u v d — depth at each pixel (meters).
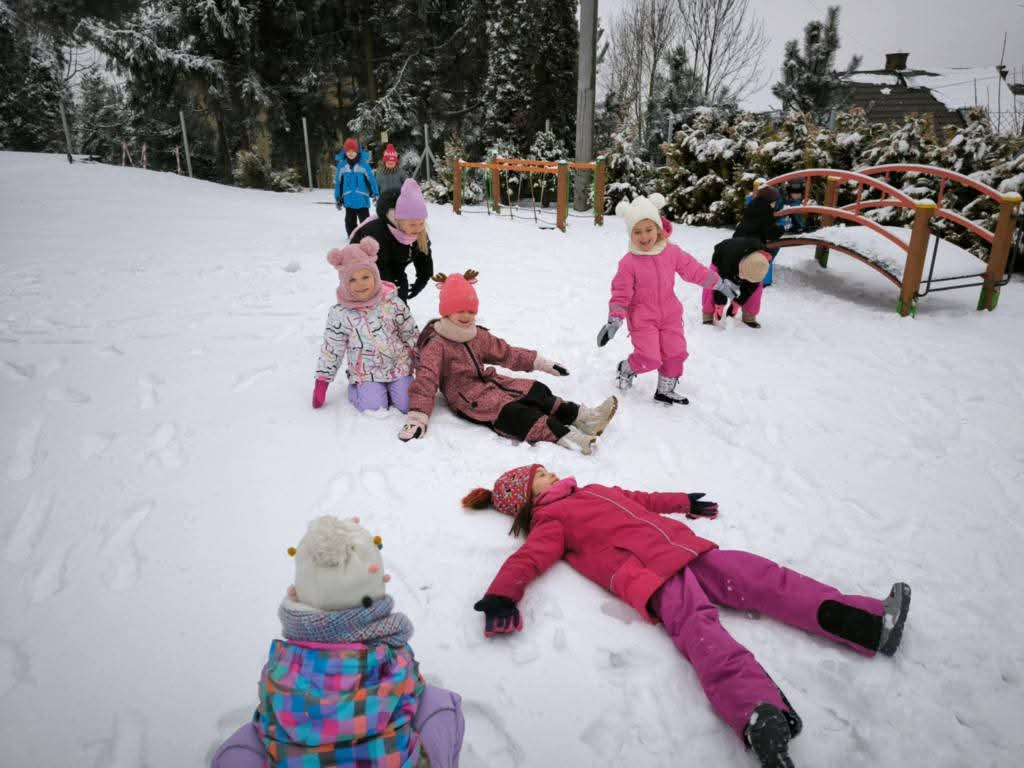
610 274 8.27
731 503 3.51
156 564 2.93
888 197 9.44
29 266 7.27
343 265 4.13
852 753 2.16
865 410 4.67
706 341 6.04
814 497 3.61
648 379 5.16
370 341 4.23
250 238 9.56
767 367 5.44
